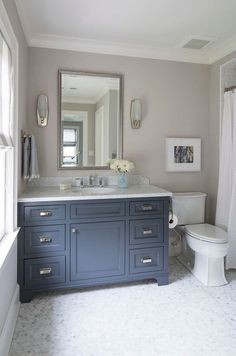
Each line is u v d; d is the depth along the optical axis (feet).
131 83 9.82
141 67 9.89
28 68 8.91
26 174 7.97
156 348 5.62
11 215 6.56
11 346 5.69
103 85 9.57
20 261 7.22
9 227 6.55
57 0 6.84
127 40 9.09
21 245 7.21
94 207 7.69
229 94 9.48
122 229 7.95
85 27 8.23
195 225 9.52
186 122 10.47
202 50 9.91
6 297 5.74
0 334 5.13
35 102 9.00
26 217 7.22
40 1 6.87
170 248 10.57
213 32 8.53
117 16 7.61
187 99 10.43
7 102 6.18
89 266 7.77
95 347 5.65
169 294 7.80
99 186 9.37
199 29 8.34
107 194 7.82
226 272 9.31
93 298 7.59
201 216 10.05
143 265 8.17
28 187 9.04
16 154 6.70
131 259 8.07
